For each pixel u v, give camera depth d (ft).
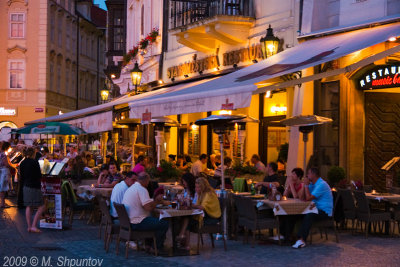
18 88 150.41
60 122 65.67
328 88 50.93
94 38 200.03
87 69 191.72
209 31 63.36
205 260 31.73
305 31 53.01
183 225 34.09
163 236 33.73
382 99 50.34
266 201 36.58
